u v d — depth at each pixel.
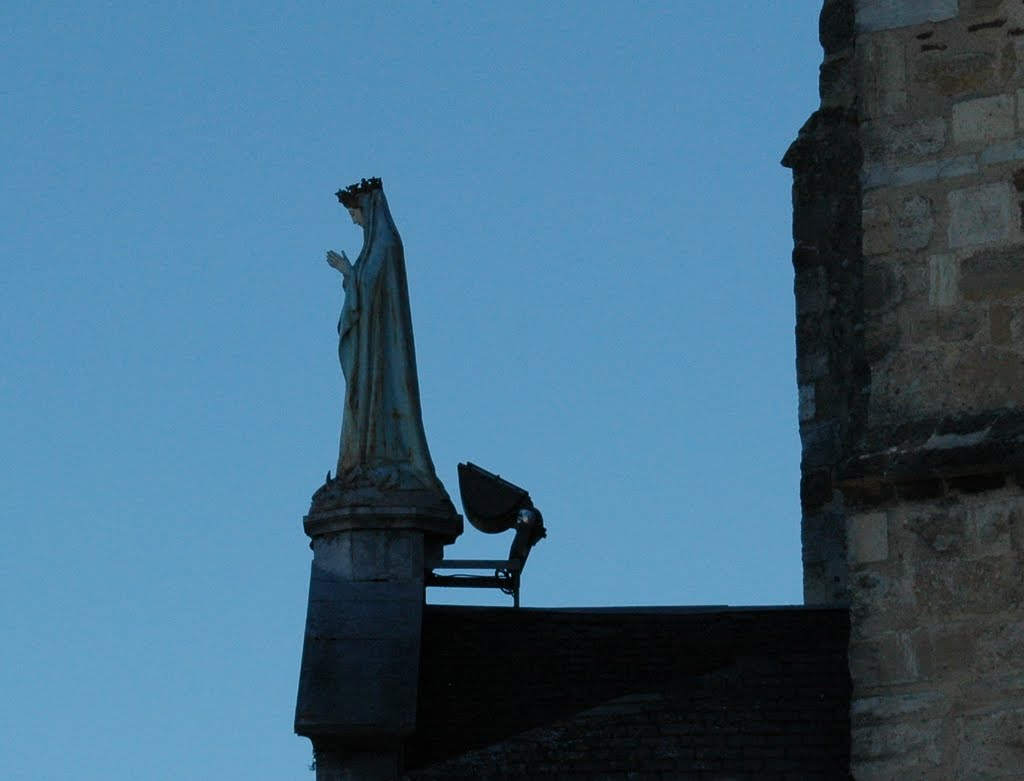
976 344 64.94
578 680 76.25
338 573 79.31
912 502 64.69
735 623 78.06
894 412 65.38
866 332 66.31
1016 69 65.69
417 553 79.56
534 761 71.19
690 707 72.94
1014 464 63.38
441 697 76.25
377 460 80.88
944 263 65.56
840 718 71.44
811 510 84.44
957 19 66.38
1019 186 65.19
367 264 82.56
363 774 74.19
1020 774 62.31
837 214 85.88
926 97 66.44
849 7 86.94
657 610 79.75
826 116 86.62
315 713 74.62
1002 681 62.97
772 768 69.31
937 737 63.38
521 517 81.31
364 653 76.62
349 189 84.56
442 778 71.25
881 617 64.62
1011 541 63.47
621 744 71.25
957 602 63.81
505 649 77.88
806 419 85.31
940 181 65.94
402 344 82.12
